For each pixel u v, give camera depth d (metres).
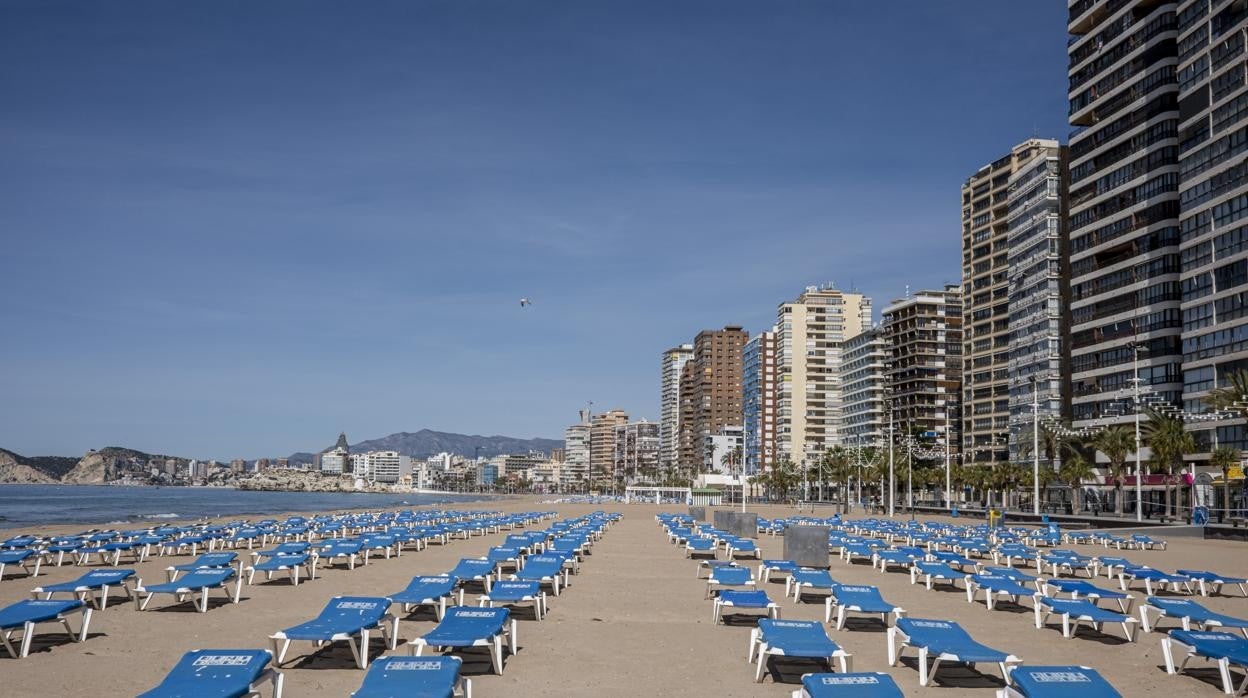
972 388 138.00
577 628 16.19
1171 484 80.00
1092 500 97.50
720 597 16.31
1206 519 64.06
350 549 26.12
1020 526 64.12
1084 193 99.88
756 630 13.10
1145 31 89.75
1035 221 117.62
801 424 194.75
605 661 13.36
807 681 9.34
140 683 11.72
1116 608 20.06
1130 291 91.06
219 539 32.72
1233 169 76.69
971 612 19.25
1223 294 77.25
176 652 13.64
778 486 177.25
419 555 31.34
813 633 12.41
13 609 13.76
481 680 12.05
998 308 131.12
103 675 12.12
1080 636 16.20
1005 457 127.81
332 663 12.82
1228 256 76.94
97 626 15.79
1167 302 85.69
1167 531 58.31
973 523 69.31
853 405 181.75
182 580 17.84
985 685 12.14
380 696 8.89
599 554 32.72
